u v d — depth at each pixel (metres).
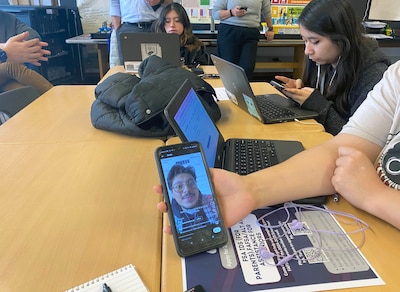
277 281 0.51
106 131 1.12
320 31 1.30
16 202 0.72
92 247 0.59
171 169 0.59
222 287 0.50
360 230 0.62
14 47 1.77
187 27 2.54
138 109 1.03
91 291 0.50
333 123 1.26
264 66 4.12
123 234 0.62
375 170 0.70
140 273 0.53
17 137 1.07
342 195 0.68
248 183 0.66
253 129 1.15
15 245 0.59
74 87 1.71
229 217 0.60
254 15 3.28
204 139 0.77
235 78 1.18
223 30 3.34
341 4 1.27
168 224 0.62
